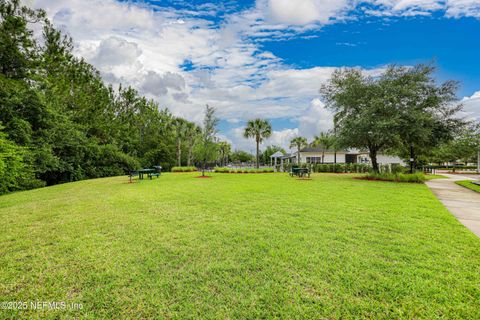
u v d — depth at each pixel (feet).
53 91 75.87
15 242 13.50
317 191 34.32
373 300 7.89
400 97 52.21
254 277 9.39
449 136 53.57
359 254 11.49
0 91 55.98
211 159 115.24
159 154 134.31
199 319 7.06
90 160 90.12
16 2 56.80
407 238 13.79
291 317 7.11
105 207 23.11
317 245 12.64
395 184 45.57
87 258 11.29
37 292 8.54
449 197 31.04
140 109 134.72
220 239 13.67
